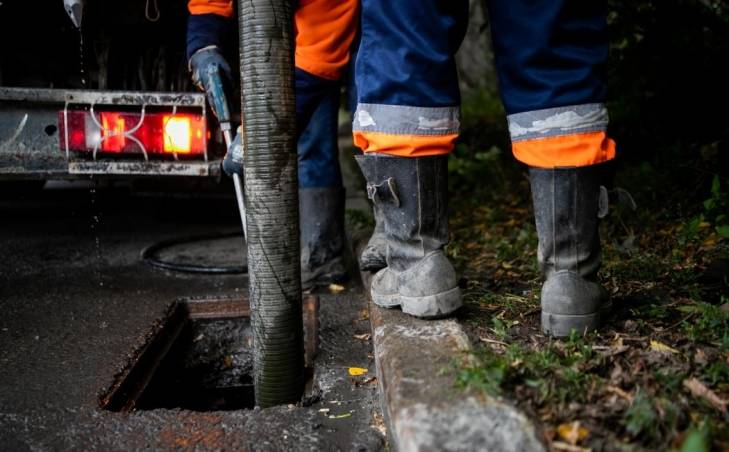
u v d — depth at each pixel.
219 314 2.73
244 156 1.80
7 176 2.88
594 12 1.59
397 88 1.63
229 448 1.59
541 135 1.59
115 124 2.82
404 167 1.70
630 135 3.97
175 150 2.85
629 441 1.24
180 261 3.34
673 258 2.42
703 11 3.34
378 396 1.79
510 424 1.25
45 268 3.21
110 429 1.69
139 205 4.84
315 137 2.77
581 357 1.53
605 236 2.89
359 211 3.87
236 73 3.10
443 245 1.80
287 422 1.71
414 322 1.78
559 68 1.58
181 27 3.33
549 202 1.64
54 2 3.12
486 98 7.65
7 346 2.22
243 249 3.61
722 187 2.97
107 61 3.24
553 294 1.68
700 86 3.51
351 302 2.67
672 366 1.47
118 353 2.17
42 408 1.79
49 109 2.86
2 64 3.27
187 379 2.53
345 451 1.57
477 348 1.64
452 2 1.65
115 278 3.05
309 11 2.14
